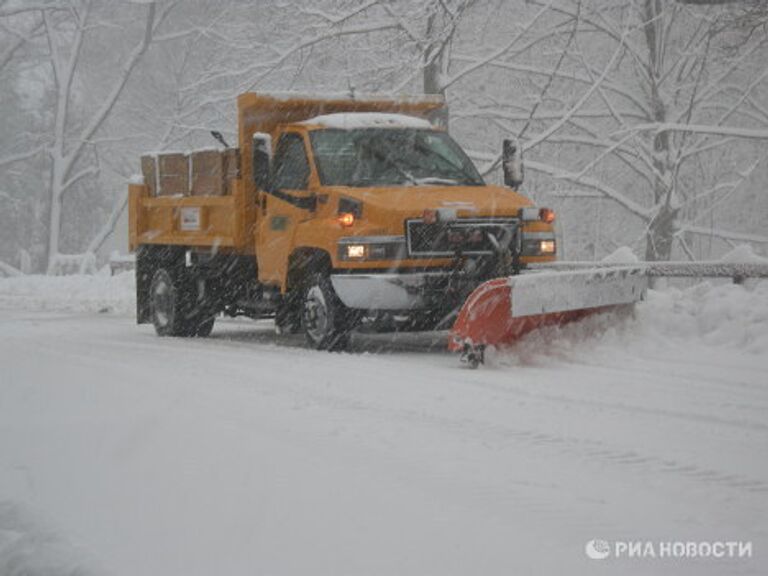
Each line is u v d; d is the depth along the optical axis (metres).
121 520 6.94
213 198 17.98
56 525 6.93
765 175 40.25
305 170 16.36
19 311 25.89
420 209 15.15
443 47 29.34
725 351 14.94
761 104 36.44
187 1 53.25
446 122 19.97
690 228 34.66
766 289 15.88
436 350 16.42
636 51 32.69
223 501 7.16
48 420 10.12
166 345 17.39
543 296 13.95
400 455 8.55
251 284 18.45
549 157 38.06
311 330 16.20
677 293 16.62
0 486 7.95
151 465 8.22
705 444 9.18
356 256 15.10
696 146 34.00
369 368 13.95
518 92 35.19
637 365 13.95
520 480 7.79
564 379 12.87
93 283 31.59
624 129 31.88
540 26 34.38
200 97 40.91
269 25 33.22
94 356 15.54
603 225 42.25
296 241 16.09
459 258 15.12
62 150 56.66
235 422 9.84
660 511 7.02
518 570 5.74
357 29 30.39
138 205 20.23
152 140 55.00
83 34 56.88
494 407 10.91
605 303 14.82
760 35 32.81
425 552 6.03
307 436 9.24
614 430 9.76
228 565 5.95
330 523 6.59
